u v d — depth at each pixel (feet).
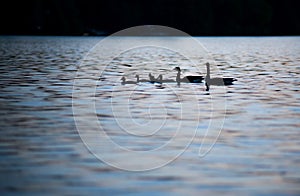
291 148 202.39
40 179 168.76
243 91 339.57
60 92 328.29
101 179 169.48
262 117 257.75
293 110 275.18
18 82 371.76
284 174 174.09
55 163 183.73
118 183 166.40
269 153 196.13
